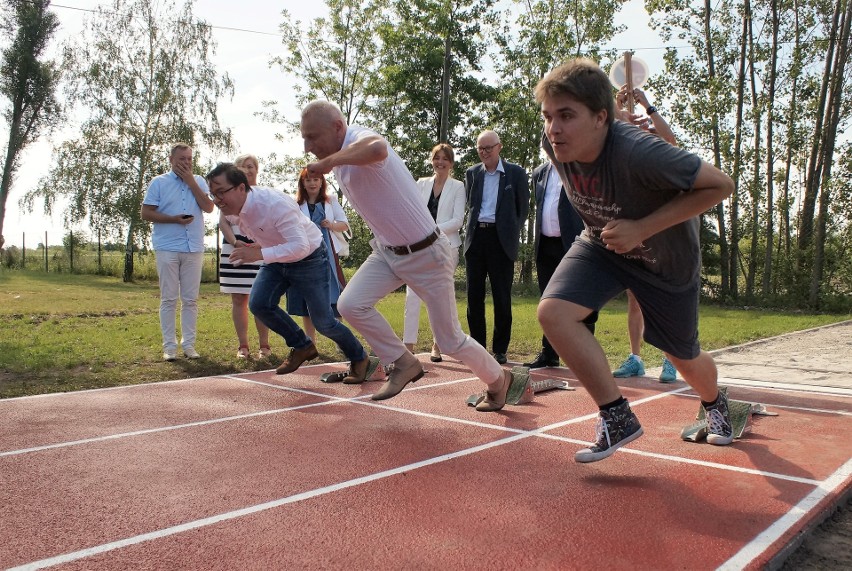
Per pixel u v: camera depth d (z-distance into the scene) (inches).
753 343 353.7
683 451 138.0
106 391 201.3
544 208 239.5
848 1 737.0
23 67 1141.7
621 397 119.3
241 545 91.7
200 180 263.3
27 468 126.4
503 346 261.3
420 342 317.7
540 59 974.4
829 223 773.3
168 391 201.6
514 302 663.8
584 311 118.3
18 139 1157.1
